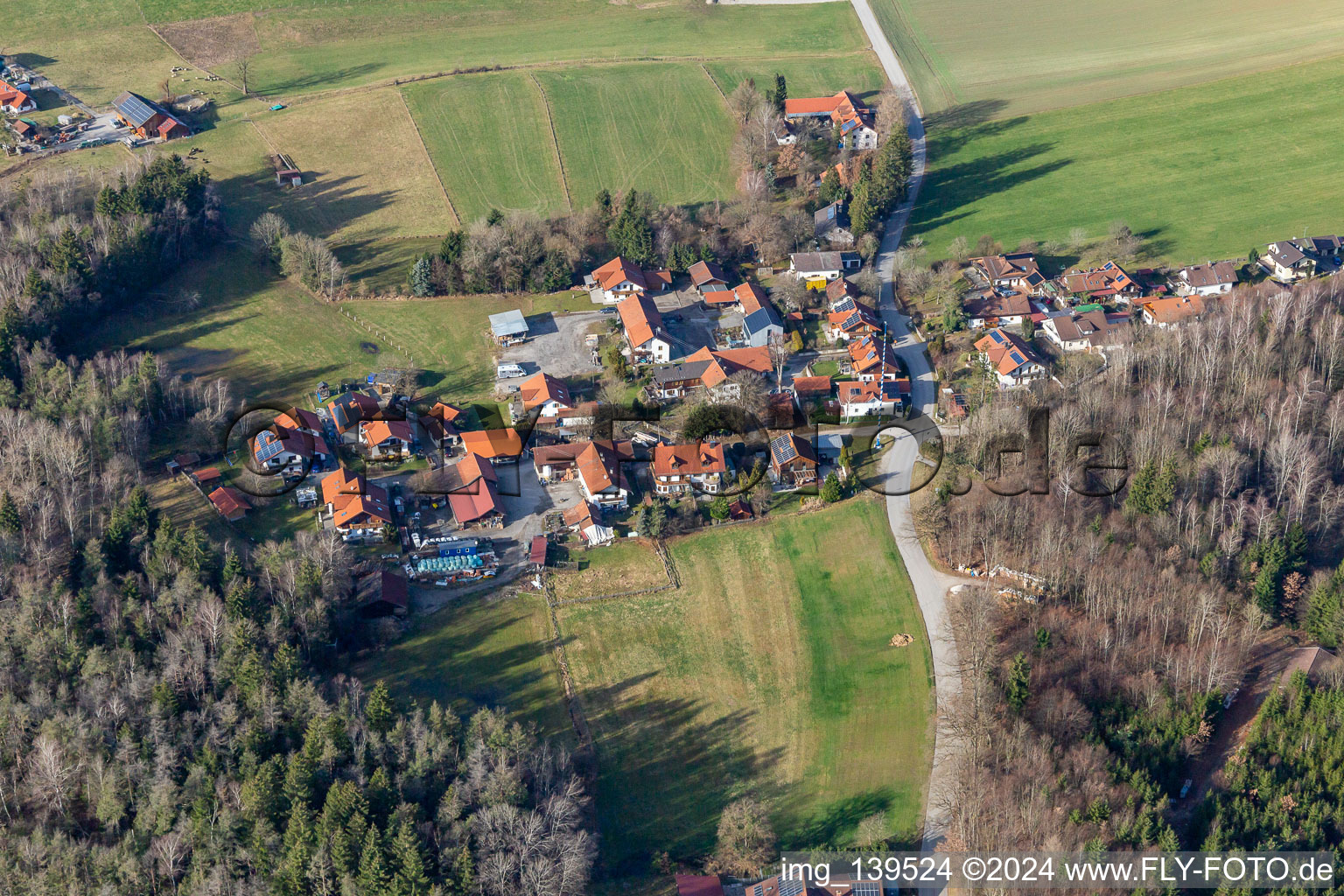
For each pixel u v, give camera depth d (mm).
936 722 172500
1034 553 191625
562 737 170000
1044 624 181125
